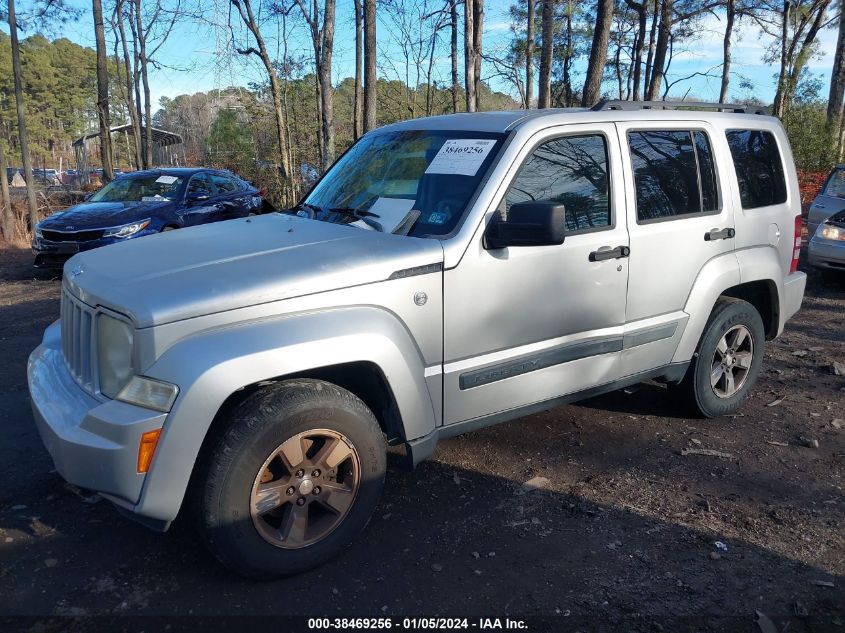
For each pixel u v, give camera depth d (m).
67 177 35.12
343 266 3.13
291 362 2.92
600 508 3.79
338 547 3.23
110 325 2.93
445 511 3.75
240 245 3.42
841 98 23.11
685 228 4.37
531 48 20.20
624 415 5.09
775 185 5.17
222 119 23.81
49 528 3.55
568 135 3.90
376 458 3.29
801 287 5.43
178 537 3.47
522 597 3.04
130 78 20.94
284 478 3.08
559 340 3.88
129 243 3.70
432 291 3.36
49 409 3.09
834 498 3.92
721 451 4.51
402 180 3.91
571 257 3.82
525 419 4.98
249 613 2.91
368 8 12.68
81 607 2.94
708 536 3.52
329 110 13.91
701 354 4.74
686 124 4.51
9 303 9.12
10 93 75.19
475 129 3.90
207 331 2.86
